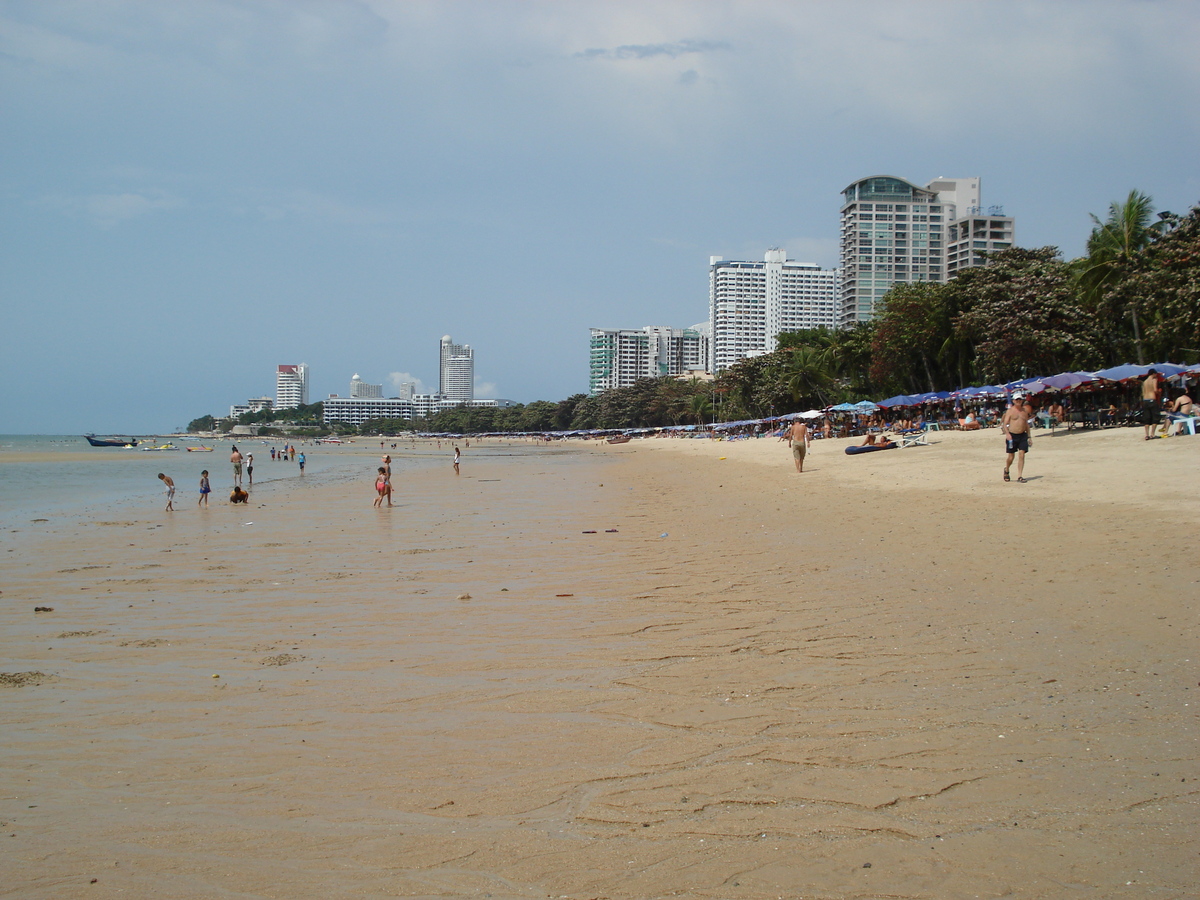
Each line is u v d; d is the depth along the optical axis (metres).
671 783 4.66
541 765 5.00
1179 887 3.47
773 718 5.64
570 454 91.88
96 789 4.85
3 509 27.67
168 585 12.13
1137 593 8.53
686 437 119.50
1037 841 3.89
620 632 8.34
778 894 3.52
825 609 8.91
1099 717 5.37
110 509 27.31
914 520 15.54
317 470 60.19
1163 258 39.12
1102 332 45.97
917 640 7.46
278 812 4.48
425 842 4.09
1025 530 13.12
